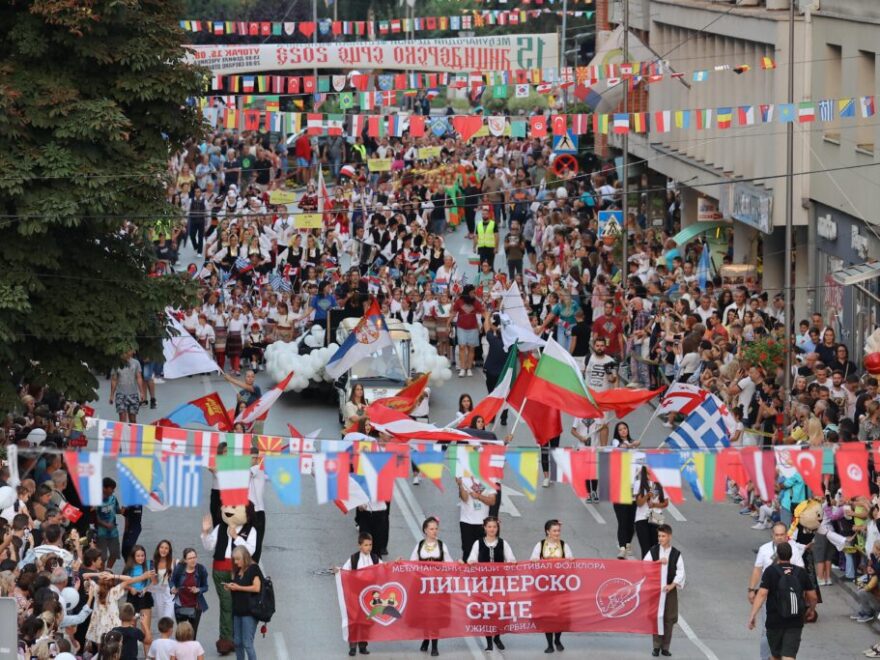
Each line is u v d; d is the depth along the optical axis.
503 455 27.77
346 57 100.56
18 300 35.41
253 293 59.97
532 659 31.50
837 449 27.34
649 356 52.75
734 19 63.22
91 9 36.19
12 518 30.89
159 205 37.06
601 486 27.25
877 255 50.81
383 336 47.41
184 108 38.62
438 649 32.12
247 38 121.81
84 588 29.12
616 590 31.75
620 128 47.94
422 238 68.31
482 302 58.00
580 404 36.47
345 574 31.50
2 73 36.31
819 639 32.50
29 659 24.83
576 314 53.16
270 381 54.75
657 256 66.12
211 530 32.69
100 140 36.50
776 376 44.72
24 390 40.94
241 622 30.12
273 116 53.12
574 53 114.19
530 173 87.06
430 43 101.69
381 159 81.69
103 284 37.62
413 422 35.28
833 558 36.25
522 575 31.81
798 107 45.16
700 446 36.44
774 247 60.12
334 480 27.16
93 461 25.62
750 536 39.50
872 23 50.84
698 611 34.19
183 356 42.97
